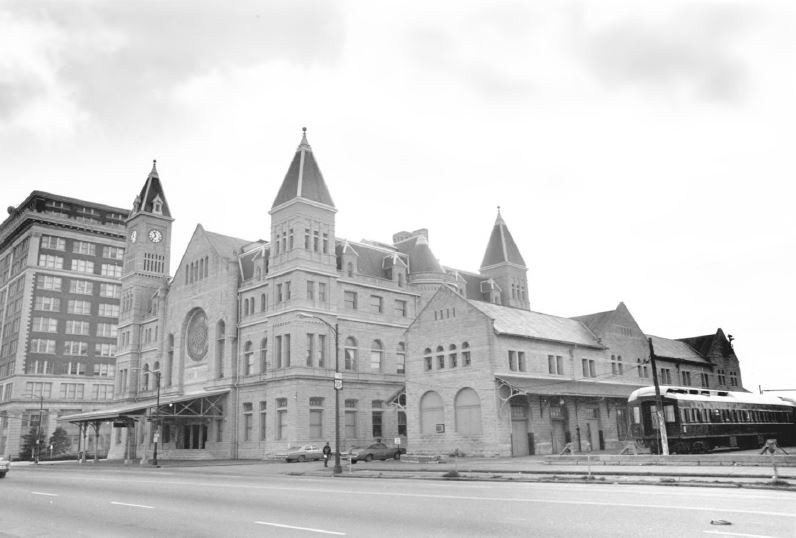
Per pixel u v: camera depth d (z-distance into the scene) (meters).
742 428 52.91
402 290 74.88
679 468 30.53
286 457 56.31
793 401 63.09
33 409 115.12
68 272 124.19
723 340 86.25
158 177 96.88
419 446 53.97
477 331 51.38
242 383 68.94
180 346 78.62
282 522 15.78
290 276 65.31
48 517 18.12
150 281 91.44
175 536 14.32
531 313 59.81
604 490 21.66
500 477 28.38
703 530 13.12
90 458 101.00
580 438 55.56
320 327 65.31
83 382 121.38
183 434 76.19
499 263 88.69
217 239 78.88
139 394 85.75
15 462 93.69
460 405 51.75
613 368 63.12
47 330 119.81
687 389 49.25
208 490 25.16
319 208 67.94
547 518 15.14
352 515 16.62
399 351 73.06
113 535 14.70
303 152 69.50
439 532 13.73
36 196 124.75
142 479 33.62
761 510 15.63
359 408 67.31
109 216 133.88
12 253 131.62
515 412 50.84
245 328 70.81
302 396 62.25
